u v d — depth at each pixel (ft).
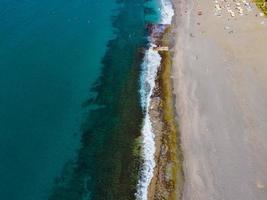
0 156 146.10
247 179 137.49
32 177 140.36
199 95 174.40
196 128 158.61
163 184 138.41
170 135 156.76
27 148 150.61
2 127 157.79
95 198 134.82
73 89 181.57
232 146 150.00
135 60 202.08
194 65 193.26
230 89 176.55
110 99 176.86
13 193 134.21
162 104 172.45
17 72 187.01
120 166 145.79
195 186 136.56
